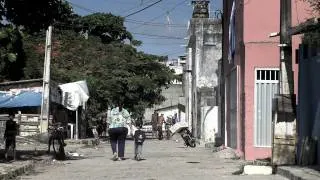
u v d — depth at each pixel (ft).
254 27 67.72
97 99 138.82
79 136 125.59
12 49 103.35
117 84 142.72
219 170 53.52
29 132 102.94
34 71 129.49
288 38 52.75
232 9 79.46
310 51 51.90
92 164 61.77
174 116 234.38
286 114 53.11
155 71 157.99
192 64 164.45
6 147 63.62
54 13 60.54
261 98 67.67
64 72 134.41
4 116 89.51
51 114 107.45
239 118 73.31
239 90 73.10
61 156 68.44
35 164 60.18
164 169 55.01
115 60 148.87
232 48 79.36
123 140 67.92
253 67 67.62
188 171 52.75
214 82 149.59
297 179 42.65
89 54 150.61
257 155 67.36
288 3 52.54
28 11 59.16
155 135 170.50
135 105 149.18
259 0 67.72
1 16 59.31
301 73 54.13
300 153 52.70
